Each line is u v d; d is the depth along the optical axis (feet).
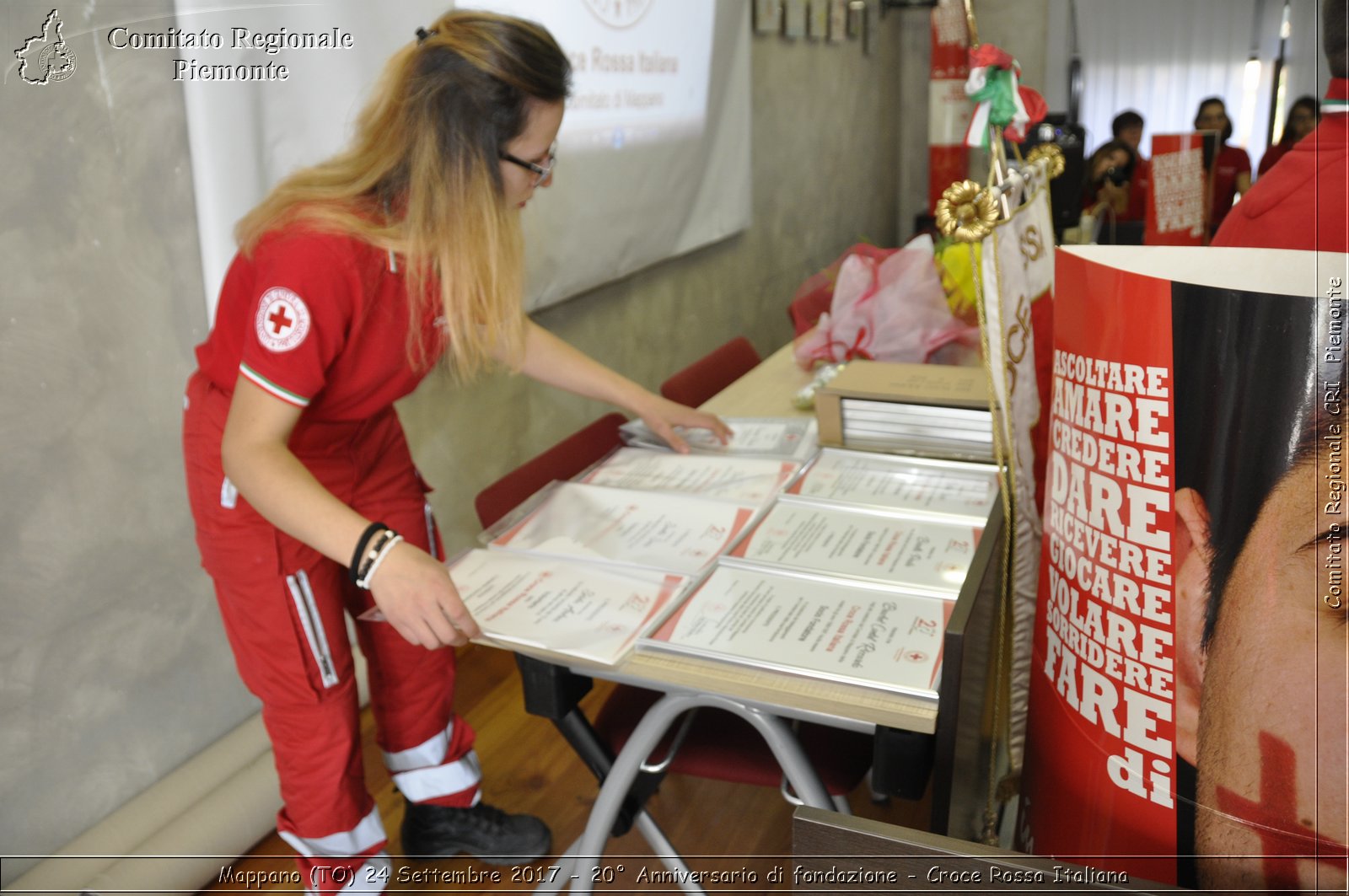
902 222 23.94
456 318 4.26
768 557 4.10
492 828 6.31
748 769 4.62
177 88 6.25
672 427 5.67
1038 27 22.54
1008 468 4.19
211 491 4.80
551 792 7.11
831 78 18.12
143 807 6.43
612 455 5.62
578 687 4.16
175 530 6.63
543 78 3.97
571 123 9.66
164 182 6.26
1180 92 21.99
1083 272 2.71
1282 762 2.45
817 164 17.87
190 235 6.48
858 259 7.26
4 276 5.48
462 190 4.00
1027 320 4.29
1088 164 15.88
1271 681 2.42
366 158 4.24
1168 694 2.64
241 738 7.10
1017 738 4.52
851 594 3.77
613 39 10.18
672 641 3.49
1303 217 3.69
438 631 3.61
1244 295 2.31
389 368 4.62
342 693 5.20
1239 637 2.45
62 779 6.11
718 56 12.50
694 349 13.78
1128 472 2.62
